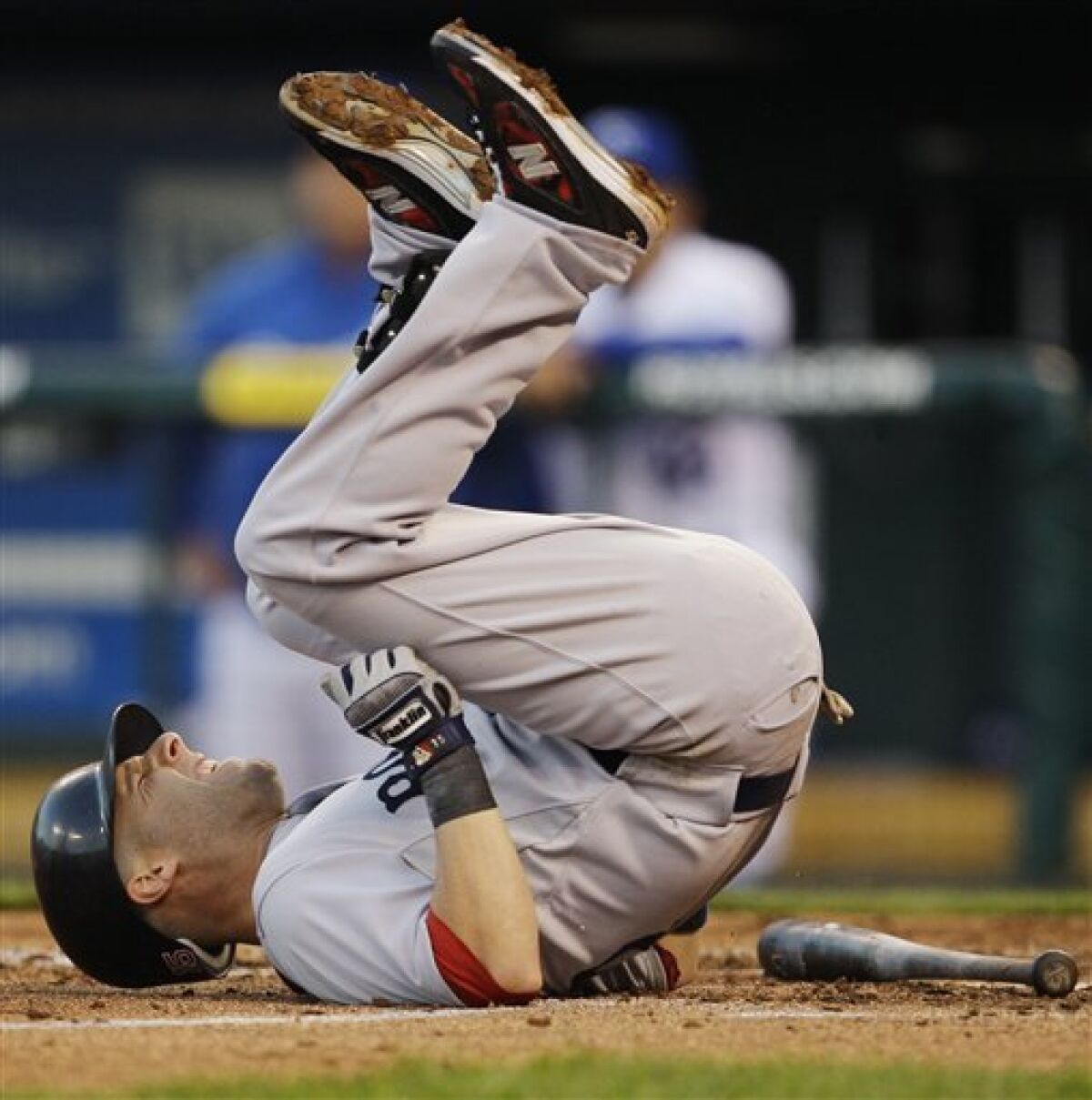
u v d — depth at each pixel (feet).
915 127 171.32
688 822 52.06
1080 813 119.44
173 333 162.50
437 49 50.26
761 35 168.45
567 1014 50.14
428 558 50.85
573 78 168.25
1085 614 140.97
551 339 51.47
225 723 111.55
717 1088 41.47
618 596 51.06
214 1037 46.98
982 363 117.08
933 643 152.87
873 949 57.11
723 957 66.08
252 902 53.62
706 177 170.81
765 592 51.78
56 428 117.29
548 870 51.96
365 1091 41.32
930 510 151.64
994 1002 53.72
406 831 52.54
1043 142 171.63
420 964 51.11
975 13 167.12
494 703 51.90
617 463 114.62
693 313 114.52
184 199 162.40
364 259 112.37
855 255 172.04
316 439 50.85
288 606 51.80
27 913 78.33
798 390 115.75
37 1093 41.63
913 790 147.43
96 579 153.79
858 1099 40.88
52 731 154.30
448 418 50.70
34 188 162.20
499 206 50.49
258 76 162.20
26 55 161.79
